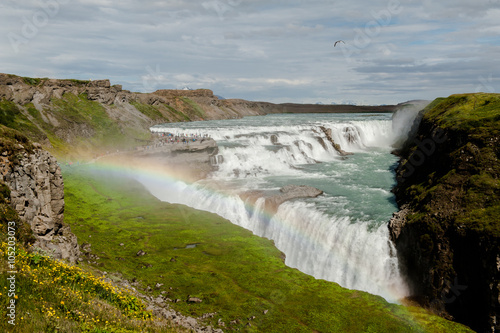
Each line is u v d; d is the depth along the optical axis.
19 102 134.75
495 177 54.62
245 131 132.38
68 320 17.50
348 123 148.12
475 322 43.75
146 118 196.75
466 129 64.69
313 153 120.56
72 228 62.91
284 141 122.25
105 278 38.47
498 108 70.94
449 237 49.84
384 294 53.66
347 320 39.50
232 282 47.19
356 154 126.69
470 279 46.12
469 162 58.66
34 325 15.42
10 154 34.72
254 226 72.25
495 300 41.47
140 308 26.33
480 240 45.53
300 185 82.00
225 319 38.28
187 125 192.50
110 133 148.38
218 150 107.44
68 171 98.12
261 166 105.44
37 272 21.23
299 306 42.06
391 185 83.75
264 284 46.84
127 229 64.62
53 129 130.50
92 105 166.12
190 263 52.56
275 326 37.84
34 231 34.50
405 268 54.06
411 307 44.12
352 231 60.19
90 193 83.00
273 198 74.75
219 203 78.31
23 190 35.00
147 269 49.88
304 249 63.62
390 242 56.75
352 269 57.88
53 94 156.00
